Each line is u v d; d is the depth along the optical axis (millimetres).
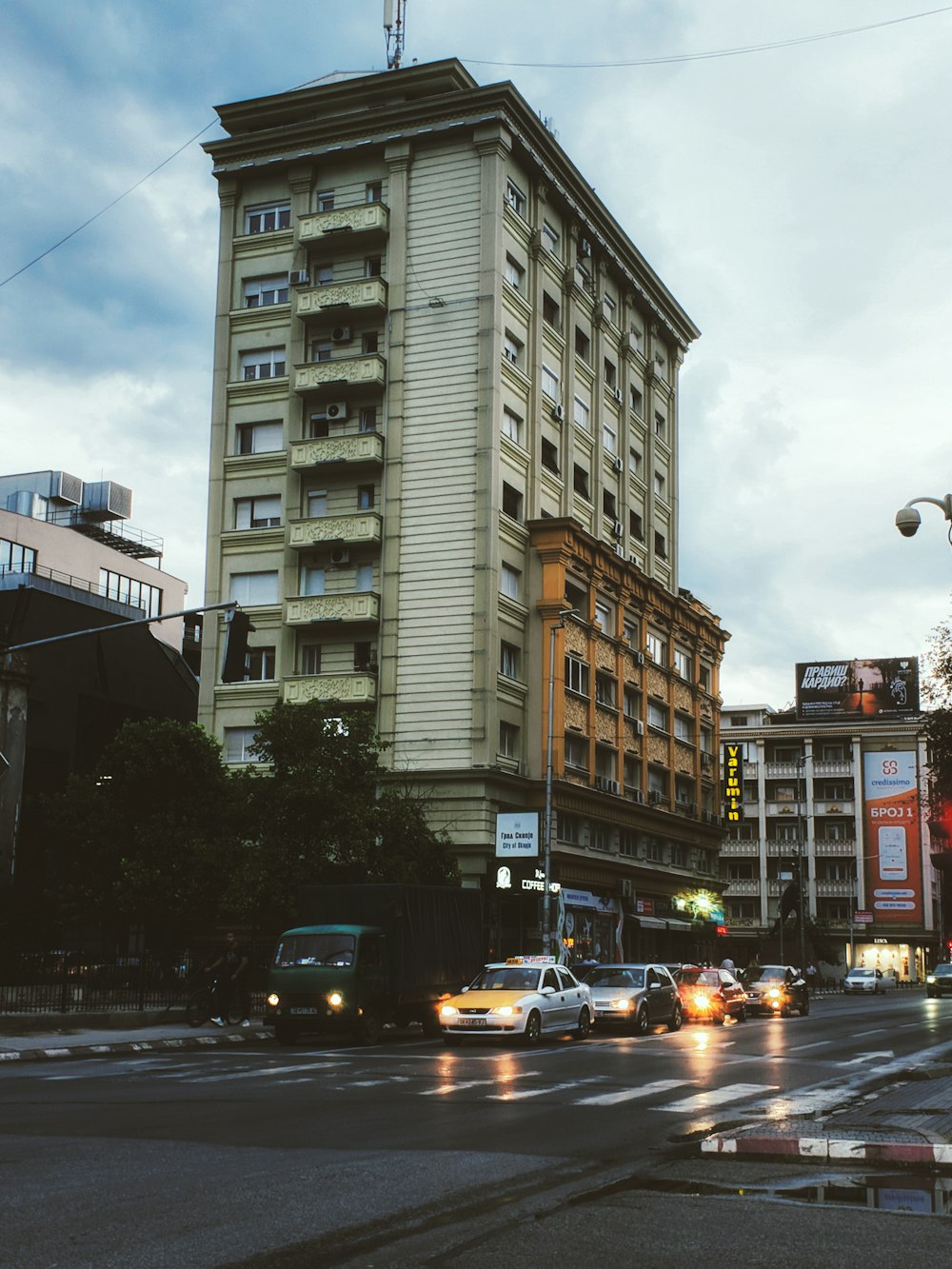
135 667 52156
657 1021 31172
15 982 32188
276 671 46406
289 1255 6875
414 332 46531
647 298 61000
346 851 33781
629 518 58312
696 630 64000
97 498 81812
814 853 94312
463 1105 14258
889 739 94688
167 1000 28828
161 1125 12211
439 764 43438
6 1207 7992
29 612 47375
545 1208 8328
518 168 48688
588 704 49531
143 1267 6508
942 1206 8461
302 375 46938
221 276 50031
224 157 50406
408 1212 8102
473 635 43781
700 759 63344
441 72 47594
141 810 35781
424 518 45156
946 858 32375
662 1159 10531
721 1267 6730
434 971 28031
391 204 47562
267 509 47938
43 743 46875
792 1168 10023
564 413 51312
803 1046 25641
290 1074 18125
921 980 92125
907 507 23219
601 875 50812
